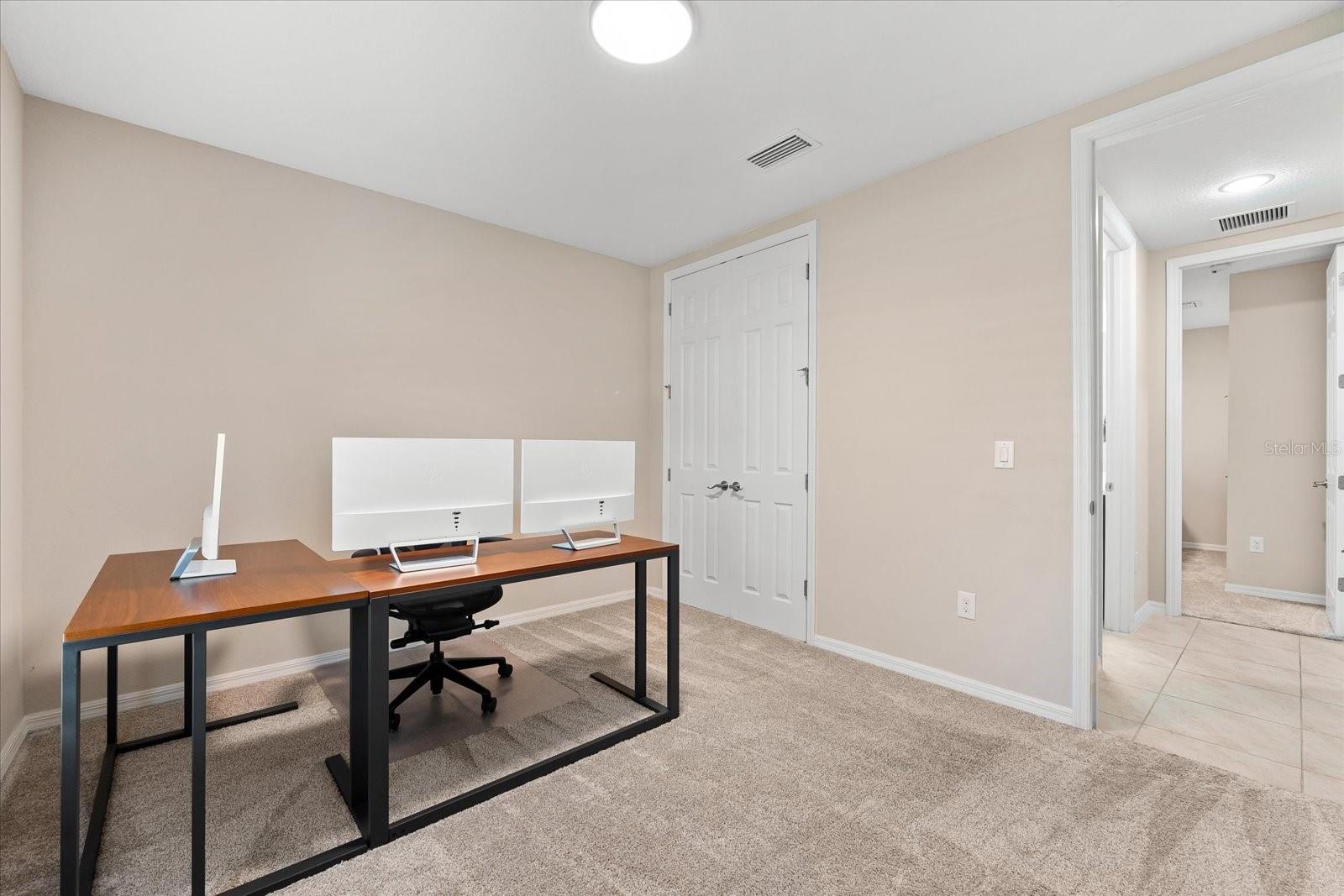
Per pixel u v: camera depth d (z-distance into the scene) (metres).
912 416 2.88
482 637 3.51
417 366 3.32
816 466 3.33
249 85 2.23
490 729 2.35
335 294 3.04
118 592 1.59
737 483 3.84
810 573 3.36
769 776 2.00
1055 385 2.40
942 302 2.77
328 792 1.91
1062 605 2.38
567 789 1.93
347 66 2.12
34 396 2.29
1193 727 2.37
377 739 1.65
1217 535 5.49
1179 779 1.98
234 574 1.84
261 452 2.81
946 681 2.74
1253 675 2.88
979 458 2.63
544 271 3.91
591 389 4.18
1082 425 2.32
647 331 4.55
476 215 3.51
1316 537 4.00
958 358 2.71
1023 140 2.51
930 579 2.81
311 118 2.46
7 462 2.08
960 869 1.55
